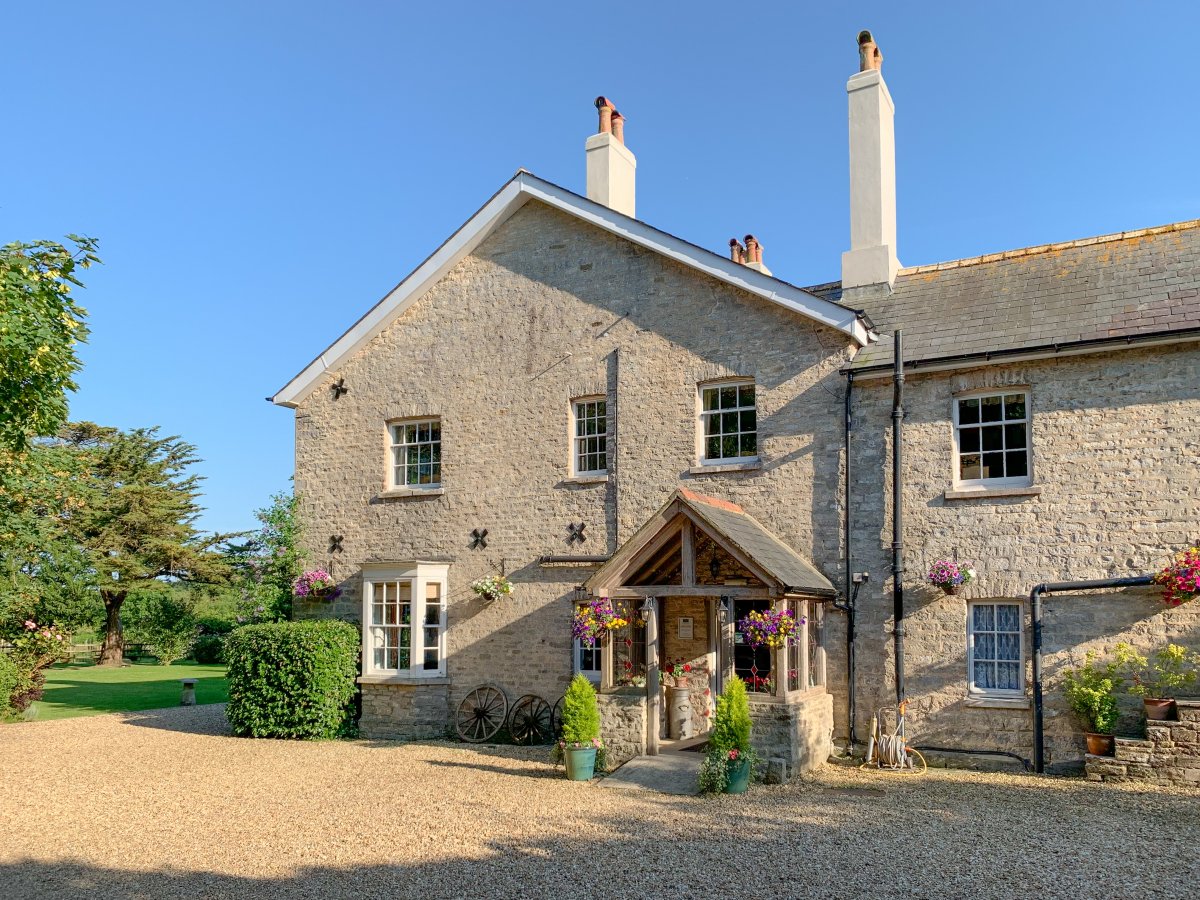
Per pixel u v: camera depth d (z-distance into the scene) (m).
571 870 8.71
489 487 17.89
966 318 14.80
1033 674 13.31
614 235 17.22
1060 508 13.47
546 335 17.70
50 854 9.51
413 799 11.77
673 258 16.42
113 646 43.00
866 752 14.22
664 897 7.98
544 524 17.27
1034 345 13.60
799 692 13.42
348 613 19.06
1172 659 12.43
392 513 18.84
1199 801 11.29
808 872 8.59
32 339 11.62
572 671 16.61
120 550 41.47
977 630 13.91
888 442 14.61
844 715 14.45
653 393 16.53
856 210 16.53
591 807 11.19
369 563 17.86
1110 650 12.98
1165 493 12.90
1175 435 12.93
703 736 15.14
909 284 16.22
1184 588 12.10
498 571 17.55
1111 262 14.66
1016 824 10.23
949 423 14.30
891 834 9.84
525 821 10.54
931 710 13.91
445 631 17.81
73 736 18.00
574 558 16.75
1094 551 13.21
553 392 17.50
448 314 18.80
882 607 14.41
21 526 20.11
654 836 9.84
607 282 17.22
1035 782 12.52
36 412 12.66
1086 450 13.41
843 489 14.80
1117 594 13.01
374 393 19.39
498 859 9.09
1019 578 13.59
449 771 13.74
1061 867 8.67
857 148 16.62
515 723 16.88
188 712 22.00
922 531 14.26
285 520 19.62
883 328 15.37
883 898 7.89
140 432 44.72
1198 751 12.02
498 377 18.09
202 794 12.32
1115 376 13.35
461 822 10.52
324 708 17.14
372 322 19.25
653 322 16.69
